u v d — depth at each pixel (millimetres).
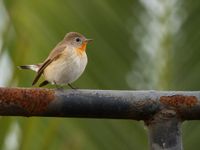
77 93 6547
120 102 6508
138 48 11297
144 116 6516
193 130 10875
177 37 11508
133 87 11070
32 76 10969
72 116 6633
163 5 11641
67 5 11383
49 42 11141
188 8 11711
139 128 10727
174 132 6426
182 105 6430
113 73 11039
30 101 6512
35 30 11070
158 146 6422
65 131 10500
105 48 11219
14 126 8695
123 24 11375
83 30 11328
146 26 11484
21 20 11070
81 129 10586
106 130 10648
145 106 6469
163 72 11195
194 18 11641
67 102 6543
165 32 11516
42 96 6523
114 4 11477
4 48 9484
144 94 6504
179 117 6453
